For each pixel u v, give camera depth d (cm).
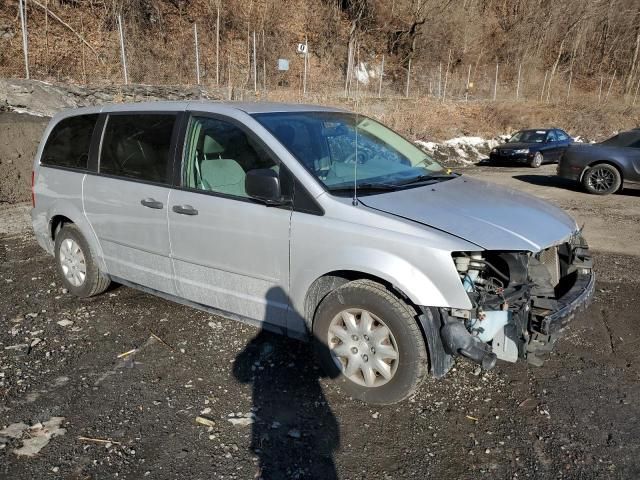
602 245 705
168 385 353
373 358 324
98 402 334
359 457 285
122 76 1953
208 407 328
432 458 284
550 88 3722
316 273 330
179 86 1850
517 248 300
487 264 304
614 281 554
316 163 353
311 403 333
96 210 454
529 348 308
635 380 359
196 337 420
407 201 337
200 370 372
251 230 354
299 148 355
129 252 439
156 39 2225
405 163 416
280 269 348
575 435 302
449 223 312
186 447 292
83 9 2020
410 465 279
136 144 428
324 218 327
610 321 453
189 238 389
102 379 360
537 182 1369
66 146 493
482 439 299
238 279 372
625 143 1115
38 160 520
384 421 315
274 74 2559
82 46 1938
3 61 1720
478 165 1928
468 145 2122
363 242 312
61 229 503
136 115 433
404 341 309
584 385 353
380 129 452
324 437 301
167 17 2297
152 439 299
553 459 283
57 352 397
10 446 292
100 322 449
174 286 415
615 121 2902
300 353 393
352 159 383
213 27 2439
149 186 411
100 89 1548
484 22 3759
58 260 509
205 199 376
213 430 306
